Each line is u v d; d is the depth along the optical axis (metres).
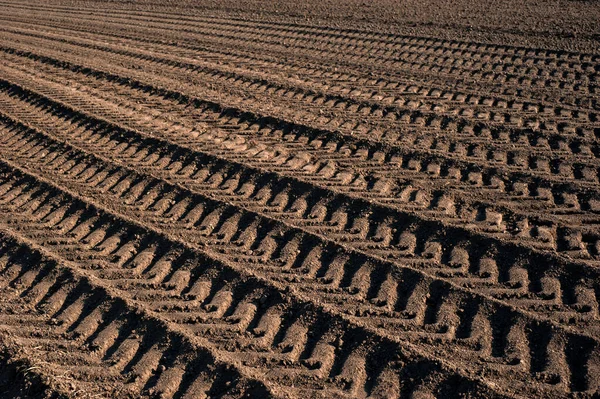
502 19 12.43
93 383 4.59
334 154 7.61
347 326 4.93
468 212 6.34
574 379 4.42
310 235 6.03
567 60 10.19
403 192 6.70
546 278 5.35
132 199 6.84
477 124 8.17
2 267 5.88
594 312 4.93
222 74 10.49
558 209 6.29
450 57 10.67
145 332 5.02
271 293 5.35
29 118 8.94
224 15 14.34
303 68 10.62
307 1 14.92
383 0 14.52
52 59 11.62
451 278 5.41
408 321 4.97
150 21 14.36
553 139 7.72
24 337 5.03
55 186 7.08
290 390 4.43
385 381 4.48
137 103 9.37
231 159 7.45
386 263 5.57
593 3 13.06
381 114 8.64
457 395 4.32
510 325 4.87
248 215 6.41
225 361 4.66
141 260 5.85
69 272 5.69
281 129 8.36
